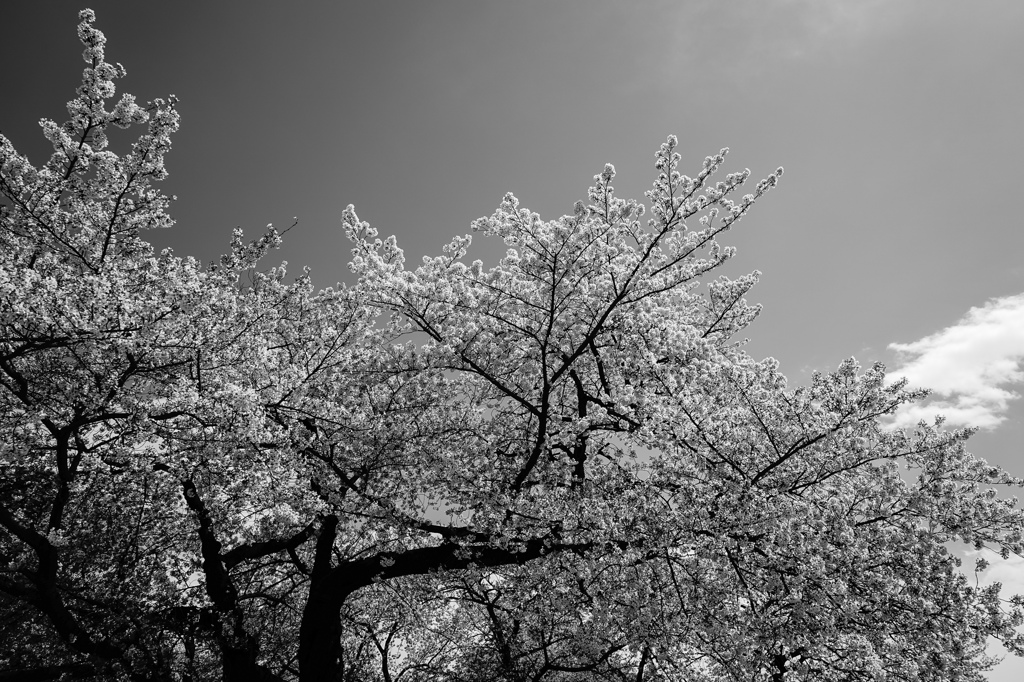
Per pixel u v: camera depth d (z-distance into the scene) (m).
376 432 11.23
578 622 11.62
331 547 12.65
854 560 9.46
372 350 12.33
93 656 9.68
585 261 10.81
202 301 10.45
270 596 13.18
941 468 10.38
